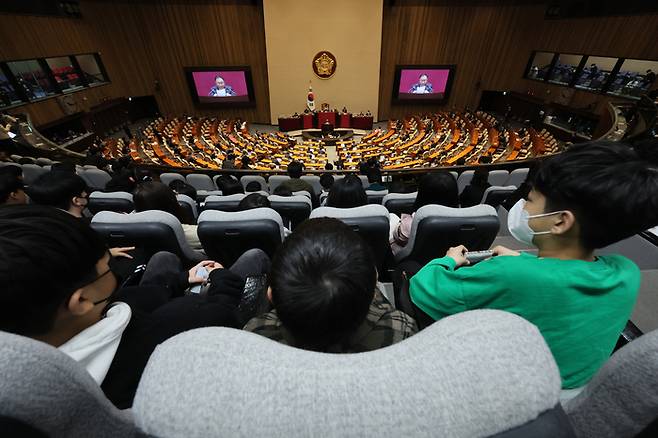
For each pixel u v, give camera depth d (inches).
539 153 412.8
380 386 11.3
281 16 544.4
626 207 22.2
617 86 458.3
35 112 422.3
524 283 25.6
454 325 13.9
